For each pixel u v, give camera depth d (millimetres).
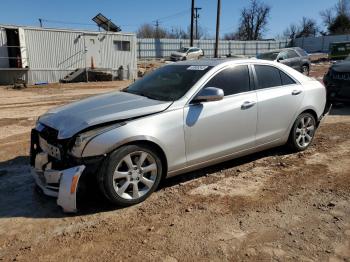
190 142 4520
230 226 3734
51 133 4145
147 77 5484
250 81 5199
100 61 26891
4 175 5273
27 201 4395
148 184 4277
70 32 25125
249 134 5129
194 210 4094
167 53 54188
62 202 3867
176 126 4359
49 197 4473
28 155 6242
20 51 23094
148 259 3215
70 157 3932
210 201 4309
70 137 3908
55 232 3693
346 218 3854
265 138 5355
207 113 4621
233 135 4938
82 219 3934
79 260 3230
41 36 23953
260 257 3209
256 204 4219
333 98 9594
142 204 4242
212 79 4812
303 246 3359
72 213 4047
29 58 23672
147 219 3908
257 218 3893
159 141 4219
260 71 5355
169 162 4387
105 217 3965
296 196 4410
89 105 4531
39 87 21484
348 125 8031
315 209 4074
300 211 4031
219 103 4758
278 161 5621
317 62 37625
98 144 3861
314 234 3555
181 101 4480
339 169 5266
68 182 3814
